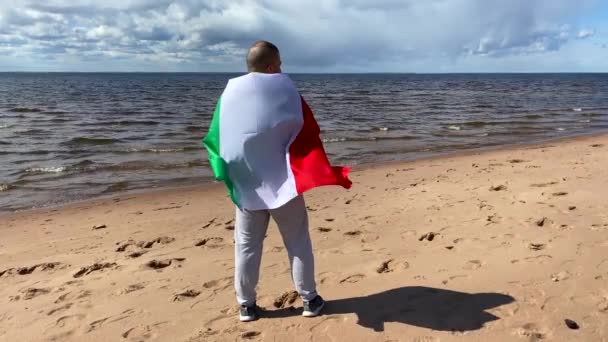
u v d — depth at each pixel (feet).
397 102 133.80
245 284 10.78
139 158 44.37
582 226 16.78
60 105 119.96
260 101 9.52
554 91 211.41
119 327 11.32
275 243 17.38
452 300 11.53
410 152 47.37
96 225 22.85
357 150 48.75
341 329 10.46
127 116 89.35
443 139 56.85
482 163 37.17
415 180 30.76
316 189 28.58
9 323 11.98
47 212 26.63
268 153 9.65
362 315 11.02
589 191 22.30
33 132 63.57
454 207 21.25
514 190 23.89
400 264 14.24
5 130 65.36
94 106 117.29
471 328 10.21
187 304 12.32
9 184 34.04
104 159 43.83
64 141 54.80
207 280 14.01
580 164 32.71
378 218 20.33
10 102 130.41
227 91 9.83
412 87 277.44
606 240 15.15
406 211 21.29
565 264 13.32
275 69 10.07
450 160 40.73
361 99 150.61
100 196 30.60
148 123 76.02
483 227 17.57
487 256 14.40
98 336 10.95
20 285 14.84
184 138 58.18
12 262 17.67
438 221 19.07
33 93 189.47
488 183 26.78
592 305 10.94
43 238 21.12
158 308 12.21
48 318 12.07
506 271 13.08
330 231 18.72
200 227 21.17
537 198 21.52
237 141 9.61
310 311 10.99
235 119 9.62
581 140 53.72
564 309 10.81
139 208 26.68
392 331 10.27
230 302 12.28
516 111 98.63
